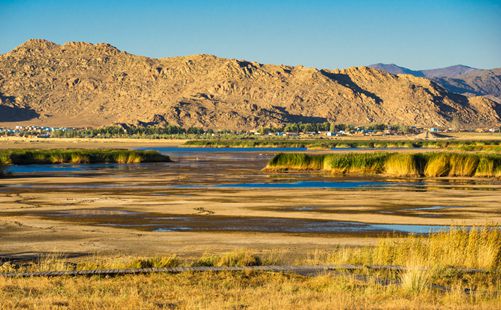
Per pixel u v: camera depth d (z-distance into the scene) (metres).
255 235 35.44
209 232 36.53
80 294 20.27
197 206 49.00
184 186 66.88
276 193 58.88
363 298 19.84
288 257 28.33
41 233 36.03
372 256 26.91
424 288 21.38
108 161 120.94
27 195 57.62
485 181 73.00
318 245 32.03
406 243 28.02
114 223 40.16
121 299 19.50
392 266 24.94
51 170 96.50
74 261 27.64
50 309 18.30
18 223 40.00
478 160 81.25
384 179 76.12
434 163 81.00
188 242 33.03
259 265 25.91
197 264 25.84
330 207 48.34
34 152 121.56
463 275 23.97
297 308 18.41
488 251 25.92
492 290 21.30
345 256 26.83
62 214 44.41
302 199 53.78
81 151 126.94
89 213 44.97
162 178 78.56
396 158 83.25
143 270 24.17
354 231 36.94
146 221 41.06
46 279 22.55
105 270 24.06
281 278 23.05
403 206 48.94
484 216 43.31
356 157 86.88
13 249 30.97
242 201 52.41
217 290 21.08
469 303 19.47
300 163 91.69
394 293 20.73
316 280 22.53
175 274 23.77
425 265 24.34
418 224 39.62
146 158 122.44
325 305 18.66
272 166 92.06
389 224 39.62
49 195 57.59
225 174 85.62
